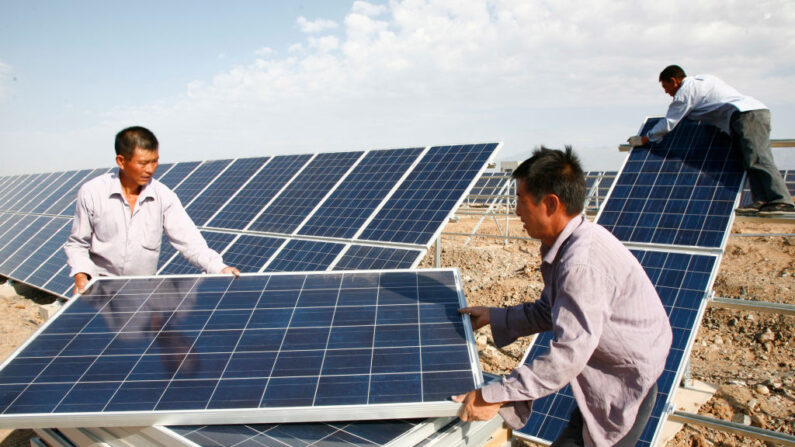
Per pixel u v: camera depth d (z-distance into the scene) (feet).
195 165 48.39
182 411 9.05
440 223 23.04
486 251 45.01
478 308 11.37
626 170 19.81
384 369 9.76
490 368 23.08
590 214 60.49
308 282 13.16
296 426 9.50
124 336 11.35
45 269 36.78
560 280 8.71
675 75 19.06
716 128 18.79
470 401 8.71
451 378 9.42
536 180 8.91
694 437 17.12
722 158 17.90
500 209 70.69
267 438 9.11
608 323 8.71
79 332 11.57
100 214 15.07
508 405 9.24
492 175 85.87
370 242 24.32
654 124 20.81
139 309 12.41
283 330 11.20
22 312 34.53
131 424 9.21
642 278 8.80
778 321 25.52
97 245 15.58
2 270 41.06
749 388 20.24
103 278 13.97
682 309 15.12
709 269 15.56
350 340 10.68
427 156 29.27
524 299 31.17
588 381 9.31
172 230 16.14
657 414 13.61
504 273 38.32
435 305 11.72
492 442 11.61
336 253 24.45
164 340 11.14
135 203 15.60
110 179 15.23
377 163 31.50
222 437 9.14
